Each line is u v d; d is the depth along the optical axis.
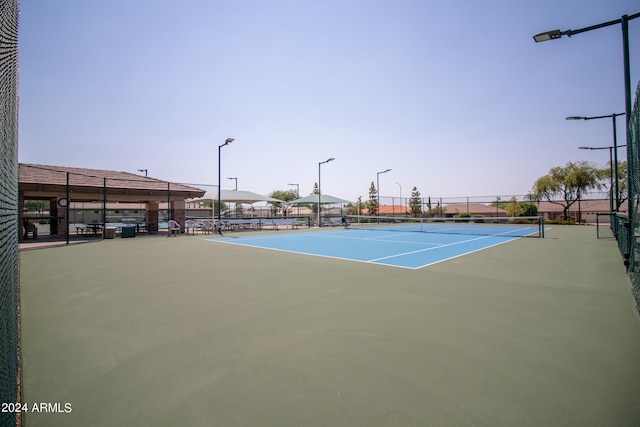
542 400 2.46
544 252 11.55
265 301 5.26
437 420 2.24
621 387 2.63
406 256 10.64
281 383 2.74
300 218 35.91
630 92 8.02
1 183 2.00
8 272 2.42
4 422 1.84
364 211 63.88
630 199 7.24
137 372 2.95
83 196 20.02
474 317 4.39
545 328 3.96
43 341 3.67
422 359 3.16
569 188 40.34
